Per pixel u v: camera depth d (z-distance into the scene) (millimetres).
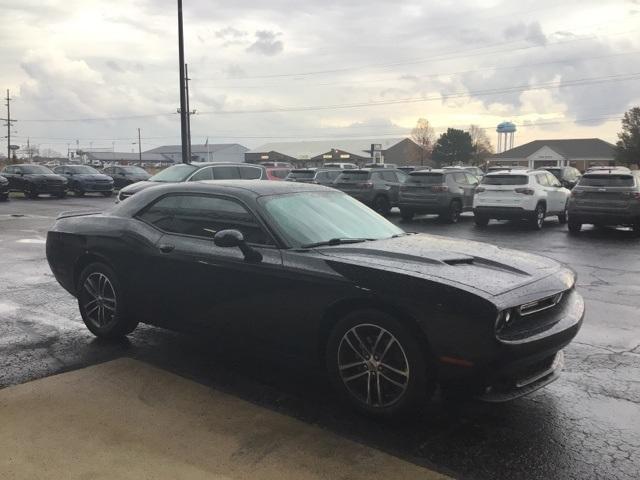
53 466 3115
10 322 6031
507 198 15570
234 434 3516
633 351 5207
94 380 4363
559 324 3756
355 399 3816
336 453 3305
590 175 14266
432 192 17391
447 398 4062
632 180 13742
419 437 3533
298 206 4684
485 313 3355
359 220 4941
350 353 3871
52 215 18969
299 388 4270
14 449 3295
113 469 3092
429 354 3562
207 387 4254
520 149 91688
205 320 4586
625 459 3295
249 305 4270
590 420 3789
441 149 90562
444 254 4109
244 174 16938
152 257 4859
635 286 8102
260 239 4316
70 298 7141
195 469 3100
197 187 4922
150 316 4996
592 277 8773
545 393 4234
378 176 20406
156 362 4781
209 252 4516
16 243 12172
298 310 4008
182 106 25562
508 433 3598
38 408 3846
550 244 12516
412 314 3531
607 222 13938
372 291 3668
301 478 3035
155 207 5137
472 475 3107
